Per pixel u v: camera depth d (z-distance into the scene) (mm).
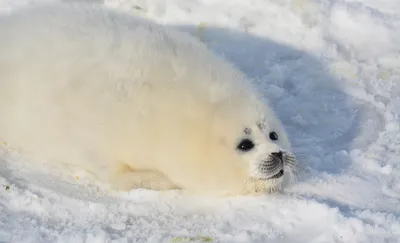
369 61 18594
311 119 16594
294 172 13672
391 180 13961
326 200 13164
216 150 13203
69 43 13891
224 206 13172
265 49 18891
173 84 13406
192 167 13422
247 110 13375
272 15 19438
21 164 14055
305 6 19562
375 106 17031
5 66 13961
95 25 14266
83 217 12445
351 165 14570
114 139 13547
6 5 19172
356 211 12641
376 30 19312
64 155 14164
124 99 13375
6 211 12305
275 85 17641
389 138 15680
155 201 13266
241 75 14523
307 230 12164
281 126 14266
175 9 19469
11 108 14000
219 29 19188
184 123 13250
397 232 12023
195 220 12641
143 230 12180
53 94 13664
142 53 13727
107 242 11625
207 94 13406
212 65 14016
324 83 17922
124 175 13750
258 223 12383
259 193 13500
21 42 14086
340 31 19375
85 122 13555
